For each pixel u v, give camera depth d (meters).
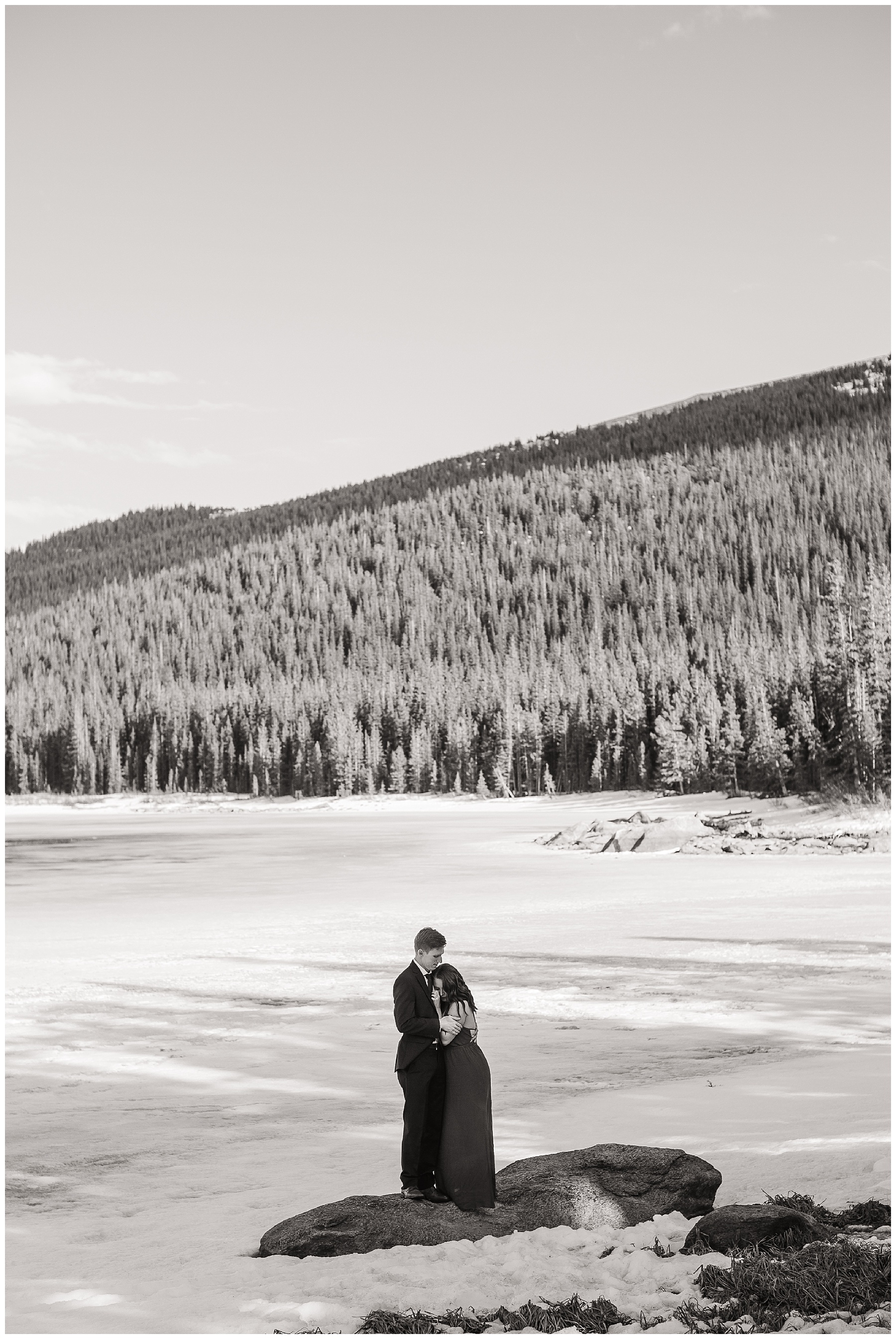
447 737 180.00
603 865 52.28
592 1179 7.47
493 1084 12.26
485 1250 6.72
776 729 100.50
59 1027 16.77
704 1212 7.38
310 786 187.00
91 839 88.88
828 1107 10.09
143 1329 5.51
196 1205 8.20
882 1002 17.19
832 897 34.59
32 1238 7.46
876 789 71.75
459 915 32.16
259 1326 5.52
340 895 39.03
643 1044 14.45
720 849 56.19
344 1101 12.10
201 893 41.00
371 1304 5.86
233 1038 15.80
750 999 17.81
